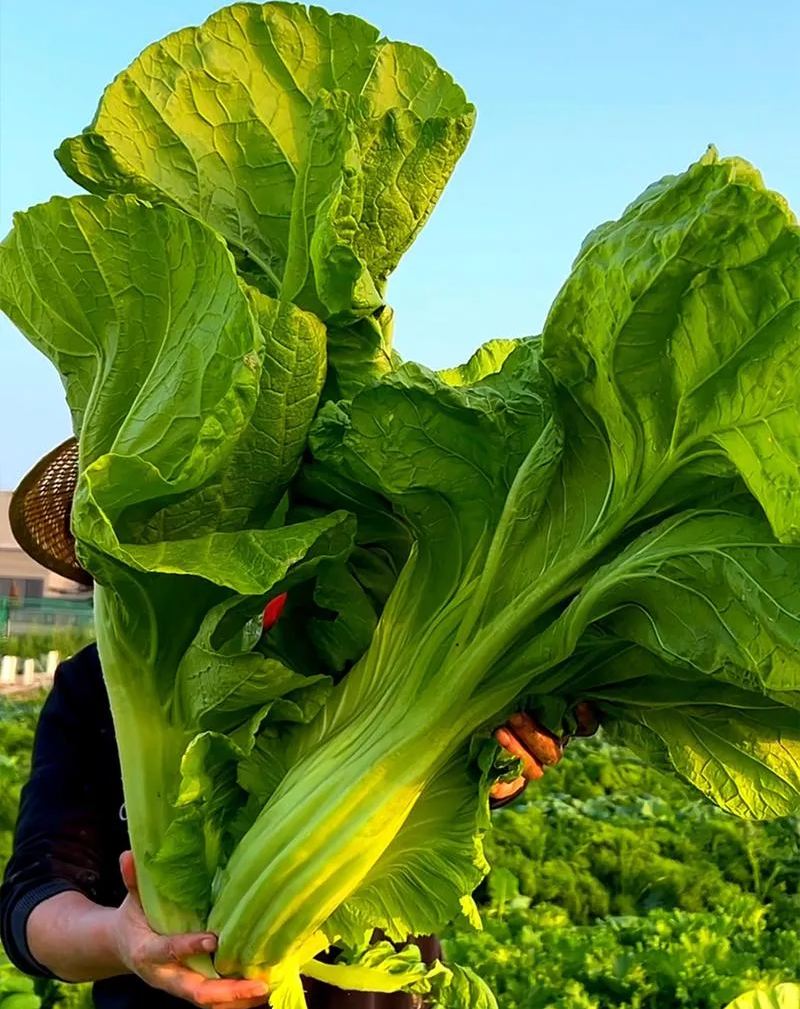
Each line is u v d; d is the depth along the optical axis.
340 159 2.24
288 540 2.13
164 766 2.28
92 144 2.46
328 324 2.30
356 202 2.19
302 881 2.17
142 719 2.28
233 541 2.15
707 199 1.81
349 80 2.53
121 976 2.85
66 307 2.28
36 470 3.16
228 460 2.17
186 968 2.25
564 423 2.14
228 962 2.23
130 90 2.49
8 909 2.77
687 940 6.56
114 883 2.91
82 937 2.52
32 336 2.39
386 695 2.26
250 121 2.52
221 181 2.52
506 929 7.02
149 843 2.26
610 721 2.77
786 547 1.95
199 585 2.22
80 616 41.50
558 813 10.58
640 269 1.87
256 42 2.52
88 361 2.31
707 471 2.00
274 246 2.50
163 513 2.16
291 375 2.18
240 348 2.03
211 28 2.52
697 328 1.88
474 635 2.21
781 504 1.82
